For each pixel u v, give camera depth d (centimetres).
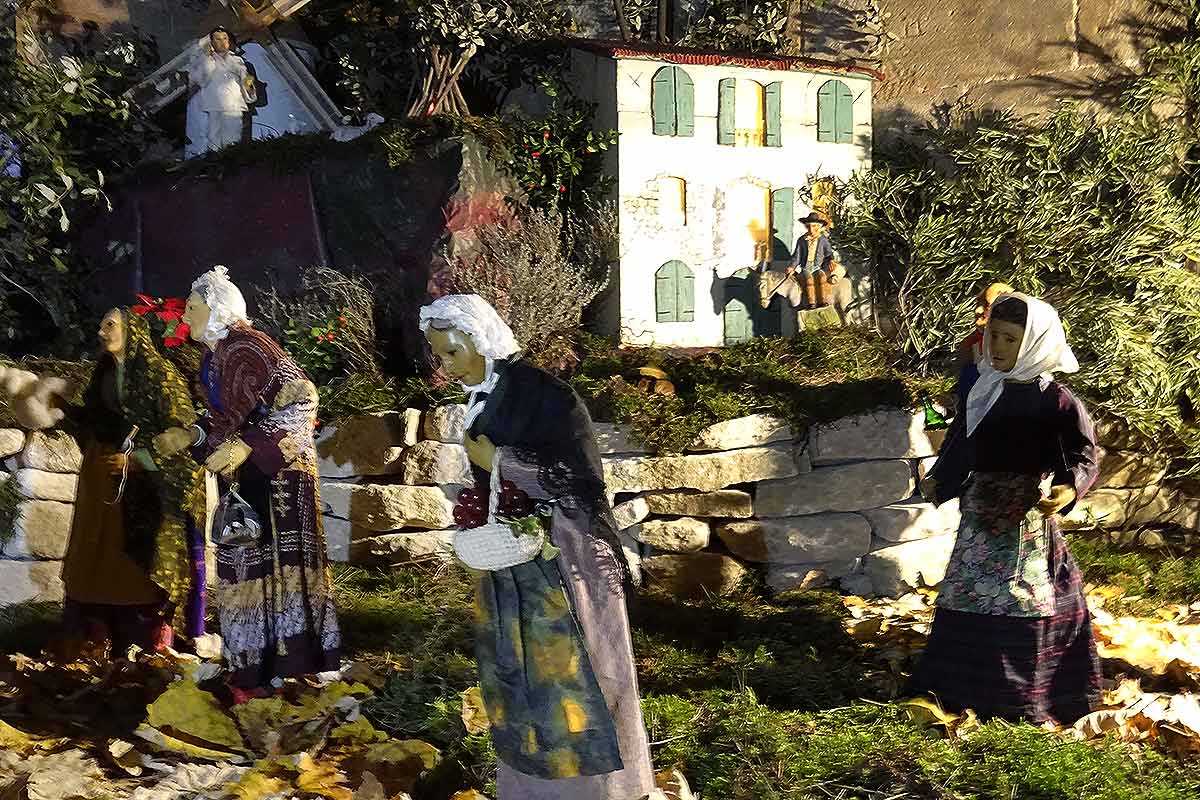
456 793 414
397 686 507
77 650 551
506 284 722
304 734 465
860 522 662
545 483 361
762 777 416
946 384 695
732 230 776
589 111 787
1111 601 627
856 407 662
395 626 594
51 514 632
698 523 664
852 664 538
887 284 804
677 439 656
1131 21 815
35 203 762
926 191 792
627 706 371
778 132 781
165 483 547
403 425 670
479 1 776
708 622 612
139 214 819
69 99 758
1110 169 769
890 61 869
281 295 779
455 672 524
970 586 465
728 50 860
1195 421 752
